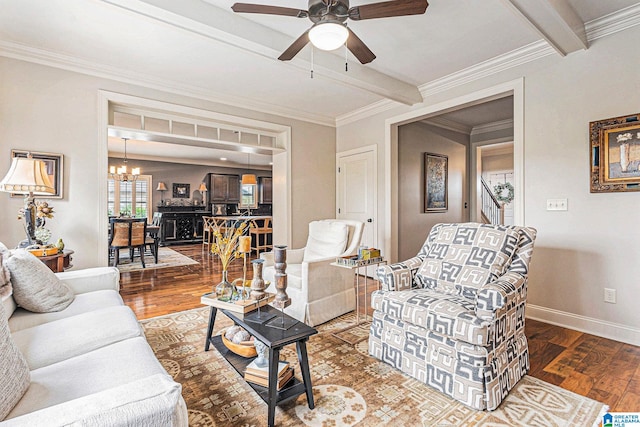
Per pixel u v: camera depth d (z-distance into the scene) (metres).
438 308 1.81
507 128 5.41
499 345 1.72
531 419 1.57
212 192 9.74
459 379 1.71
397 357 2.04
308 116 5.00
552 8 2.12
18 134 2.95
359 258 2.86
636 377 1.95
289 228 4.85
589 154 2.66
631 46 2.46
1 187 2.39
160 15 2.22
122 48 2.96
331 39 2.01
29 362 1.23
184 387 1.86
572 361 2.16
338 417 1.60
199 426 1.53
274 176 5.15
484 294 1.67
